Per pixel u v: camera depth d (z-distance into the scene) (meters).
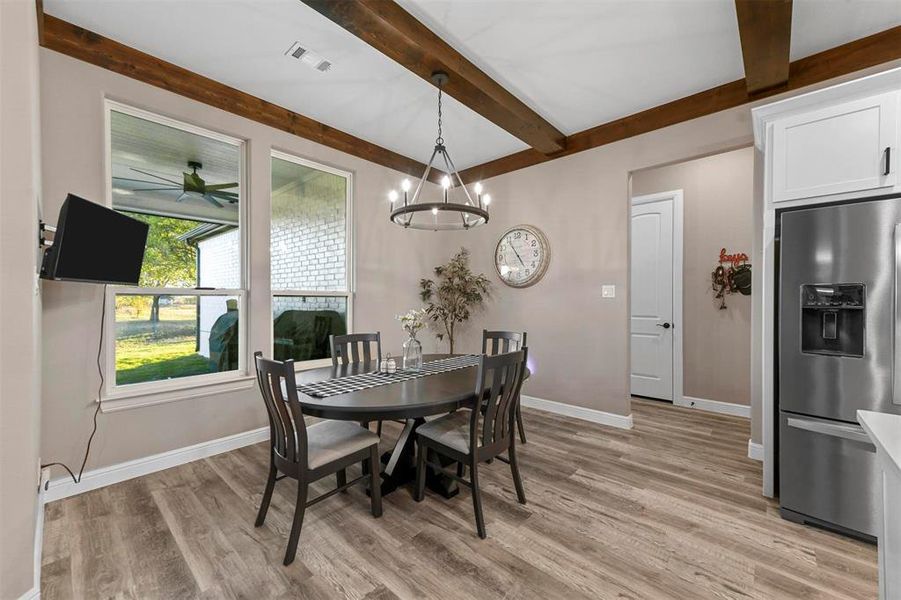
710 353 4.09
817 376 1.97
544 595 1.54
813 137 2.07
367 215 4.05
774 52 2.23
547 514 2.12
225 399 2.96
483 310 4.67
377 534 1.95
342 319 3.93
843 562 1.72
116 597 1.53
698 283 4.17
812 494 1.98
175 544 1.85
